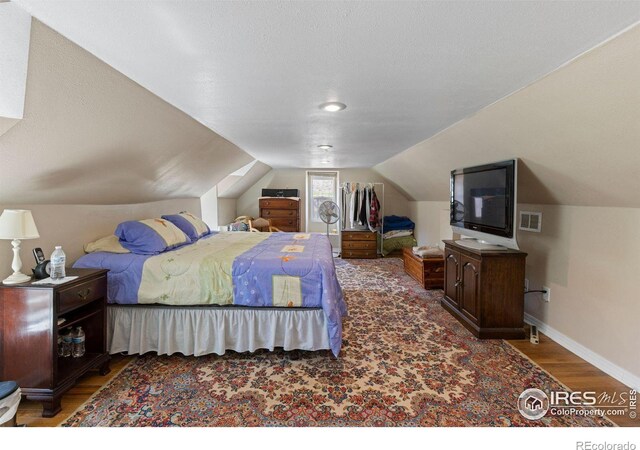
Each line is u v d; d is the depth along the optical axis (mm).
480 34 1241
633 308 1981
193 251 2771
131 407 1809
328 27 1194
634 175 1756
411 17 1123
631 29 1164
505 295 2652
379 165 5938
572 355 2383
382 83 1773
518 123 2117
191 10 1080
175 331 2383
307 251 2855
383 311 3299
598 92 1483
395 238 6434
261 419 1710
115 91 1734
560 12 1082
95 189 2520
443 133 2992
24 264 2082
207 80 1728
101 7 1059
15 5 1078
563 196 2447
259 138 3352
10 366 1737
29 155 1723
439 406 1806
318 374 2146
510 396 1894
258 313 2393
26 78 1354
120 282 2340
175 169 3295
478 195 2994
